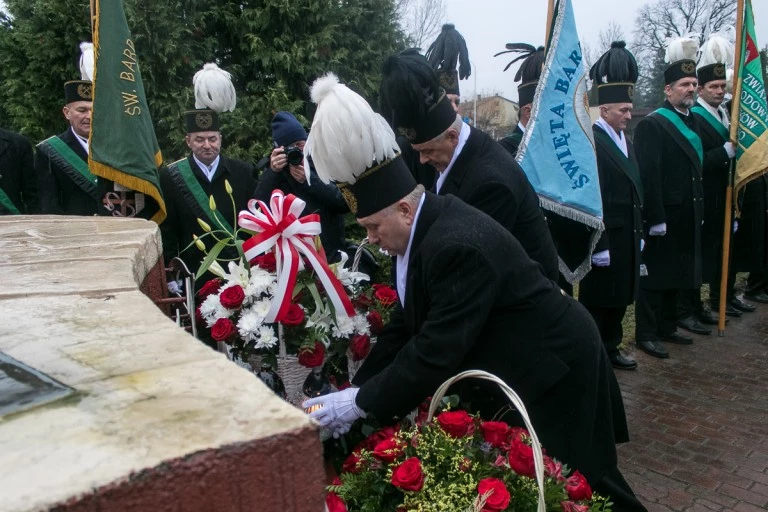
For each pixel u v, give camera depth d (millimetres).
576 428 1781
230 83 3518
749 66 4945
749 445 3268
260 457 587
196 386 694
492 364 1735
